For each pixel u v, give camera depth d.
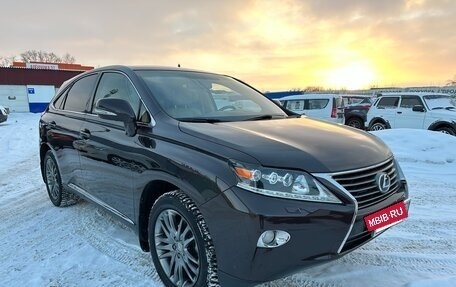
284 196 2.21
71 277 3.13
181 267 2.72
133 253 3.51
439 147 8.05
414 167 7.15
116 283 3.01
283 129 2.93
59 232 4.10
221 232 2.30
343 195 2.32
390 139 8.97
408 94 13.05
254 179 2.23
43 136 4.94
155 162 2.77
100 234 3.98
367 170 2.52
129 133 3.12
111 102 3.12
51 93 39.81
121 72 3.69
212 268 2.41
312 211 2.22
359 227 2.39
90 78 4.27
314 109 16.39
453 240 3.73
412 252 3.45
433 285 2.81
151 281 3.01
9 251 3.68
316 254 2.27
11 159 9.48
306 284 2.88
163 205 2.74
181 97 3.37
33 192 5.91
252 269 2.22
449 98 12.89
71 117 4.28
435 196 5.29
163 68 3.91
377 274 3.03
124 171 3.17
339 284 2.88
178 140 2.70
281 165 2.28
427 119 12.12
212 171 2.36
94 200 3.84
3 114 21.78
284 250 2.20
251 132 2.73
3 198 5.62
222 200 2.28
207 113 3.31
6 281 3.10
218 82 4.03
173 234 2.76
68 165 4.32
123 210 3.30
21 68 38.16
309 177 2.29
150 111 3.09
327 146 2.60
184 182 2.51
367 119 14.34
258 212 2.16
